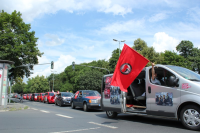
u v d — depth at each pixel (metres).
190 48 55.12
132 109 7.90
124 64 7.47
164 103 6.41
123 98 8.06
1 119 8.48
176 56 50.47
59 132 5.73
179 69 6.88
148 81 7.08
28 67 33.16
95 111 13.29
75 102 15.16
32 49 33.00
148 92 7.00
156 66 6.93
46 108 15.91
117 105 8.31
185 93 5.87
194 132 5.46
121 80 7.44
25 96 54.16
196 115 5.62
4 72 17.20
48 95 27.03
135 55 7.30
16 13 33.06
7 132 5.74
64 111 12.95
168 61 49.78
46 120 8.23
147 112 6.98
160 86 6.63
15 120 8.20
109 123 7.43
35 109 14.05
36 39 34.62
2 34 29.23
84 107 13.45
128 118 8.95
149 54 45.12
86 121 7.98
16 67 31.16
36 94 37.72
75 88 71.06
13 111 12.38
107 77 9.30
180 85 6.08
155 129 6.09
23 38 31.56
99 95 14.50
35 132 5.73
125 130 6.02
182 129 5.95
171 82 6.12
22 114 10.55
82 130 6.04
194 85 5.76
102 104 9.32
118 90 8.36
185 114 5.87
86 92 14.72
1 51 28.62
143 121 7.92
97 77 57.25
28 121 7.92
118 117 9.38
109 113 9.23
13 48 29.58
